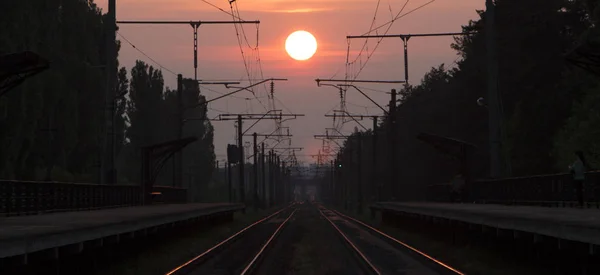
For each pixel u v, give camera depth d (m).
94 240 56.88
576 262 53.41
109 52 110.06
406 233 125.44
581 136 153.88
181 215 96.19
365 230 147.75
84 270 58.62
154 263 71.12
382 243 107.06
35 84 171.62
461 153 135.75
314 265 75.38
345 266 73.69
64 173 193.50
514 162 192.88
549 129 190.75
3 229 50.53
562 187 91.50
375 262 76.06
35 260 46.91
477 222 70.88
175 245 92.75
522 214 65.88
